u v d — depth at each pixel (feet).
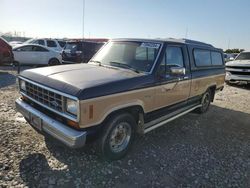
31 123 12.48
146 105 13.32
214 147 15.29
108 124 11.54
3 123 15.97
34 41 59.67
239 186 11.39
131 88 12.07
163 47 14.53
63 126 10.73
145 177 11.46
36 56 49.70
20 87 13.84
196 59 18.48
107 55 15.74
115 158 12.43
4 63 41.37
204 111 22.30
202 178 11.77
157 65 13.82
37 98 12.32
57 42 61.72
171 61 15.21
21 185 10.14
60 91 10.63
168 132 17.12
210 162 13.33
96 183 10.73
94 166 11.91
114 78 11.90
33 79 12.33
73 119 10.32
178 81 15.78
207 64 20.44
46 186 10.23
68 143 10.39
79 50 47.14
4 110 18.62
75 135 10.24
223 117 21.81
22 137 14.16
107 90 10.94
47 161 11.96
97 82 11.09
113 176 11.31
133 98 12.28
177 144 15.24
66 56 48.44
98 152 11.91
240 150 15.15
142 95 12.81
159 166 12.49
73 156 12.57
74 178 10.91
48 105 11.53
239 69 38.34
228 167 12.96
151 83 13.29
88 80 11.25
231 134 17.80
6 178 10.47
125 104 11.88
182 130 17.74
